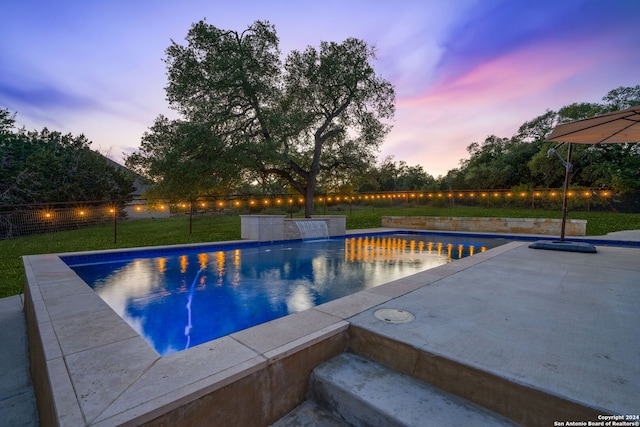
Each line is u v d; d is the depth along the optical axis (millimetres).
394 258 7879
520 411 1499
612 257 5262
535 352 1819
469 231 12859
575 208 17672
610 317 2432
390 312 2516
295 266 6871
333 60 13625
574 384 1473
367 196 21594
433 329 2162
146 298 4629
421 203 23672
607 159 20047
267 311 4199
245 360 1679
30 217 12219
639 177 18250
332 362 2080
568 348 1877
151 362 1679
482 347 1882
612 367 1643
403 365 1944
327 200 19016
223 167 10828
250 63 12469
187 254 7750
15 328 3398
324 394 1887
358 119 15641
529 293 3102
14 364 2682
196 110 12484
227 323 3803
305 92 14328
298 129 12758
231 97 12438
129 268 6344
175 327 3678
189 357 1724
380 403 1638
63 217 13320
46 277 3906
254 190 18953
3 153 15539
